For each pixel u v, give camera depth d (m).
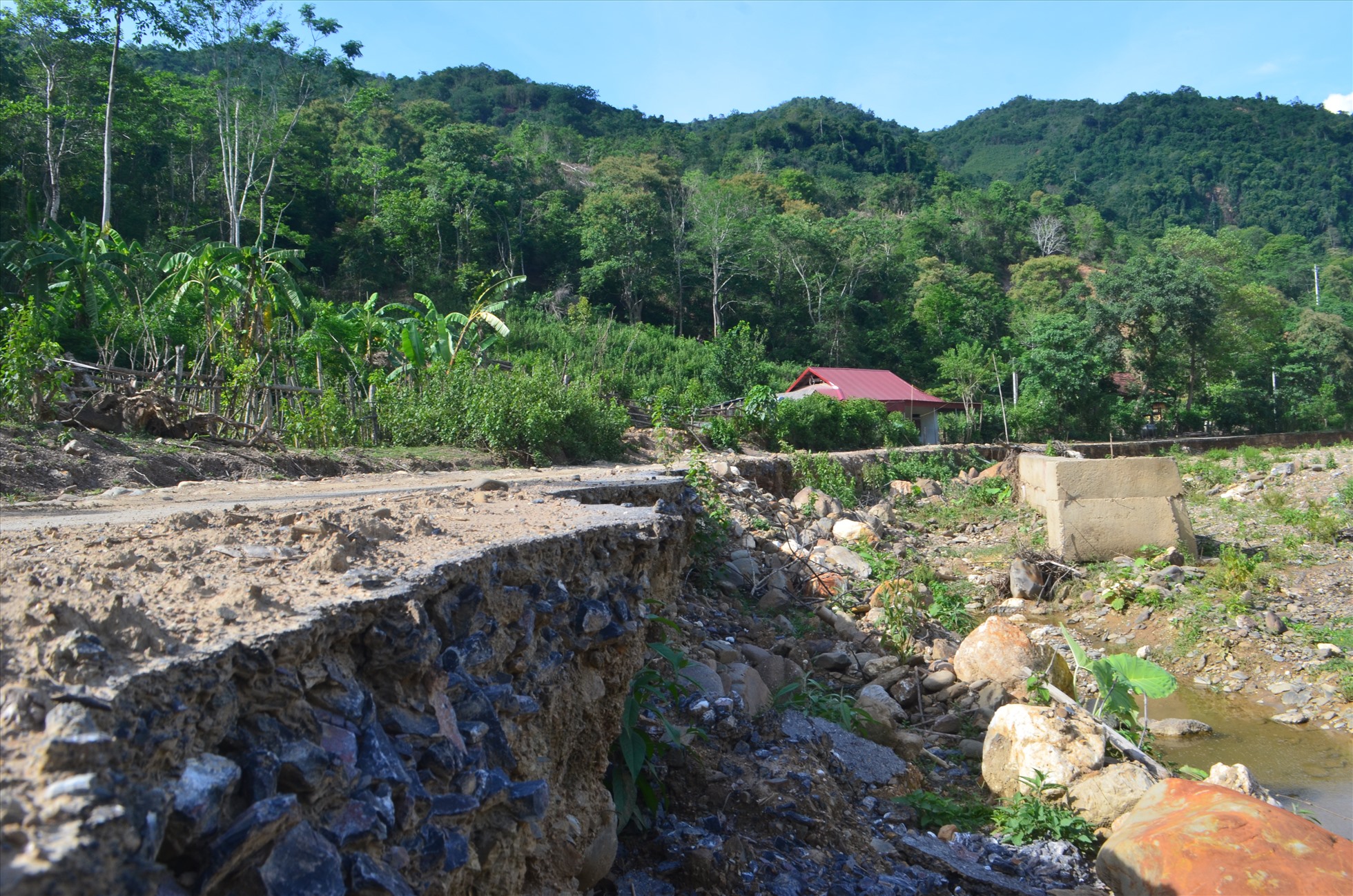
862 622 10.32
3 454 8.55
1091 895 5.27
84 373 12.55
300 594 2.88
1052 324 50.09
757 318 69.25
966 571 15.52
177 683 2.09
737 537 11.78
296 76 45.16
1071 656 11.20
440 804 2.80
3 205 38.84
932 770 7.23
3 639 2.14
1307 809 7.37
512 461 16.50
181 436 11.70
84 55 39.28
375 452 14.30
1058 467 15.15
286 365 21.31
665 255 67.94
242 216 42.47
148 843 1.77
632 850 4.87
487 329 46.03
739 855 4.92
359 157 68.69
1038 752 6.62
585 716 4.46
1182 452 35.44
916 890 5.05
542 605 4.07
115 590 2.73
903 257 84.00
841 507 17.92
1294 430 54.66
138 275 29.55
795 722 6.79
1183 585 13.14
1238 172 171.50
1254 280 85.69
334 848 2.25
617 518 5.64
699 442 25.66
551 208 70.88
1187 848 5.16
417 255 59.44
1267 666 10.87
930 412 45.59
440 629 3.28
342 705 2.57
